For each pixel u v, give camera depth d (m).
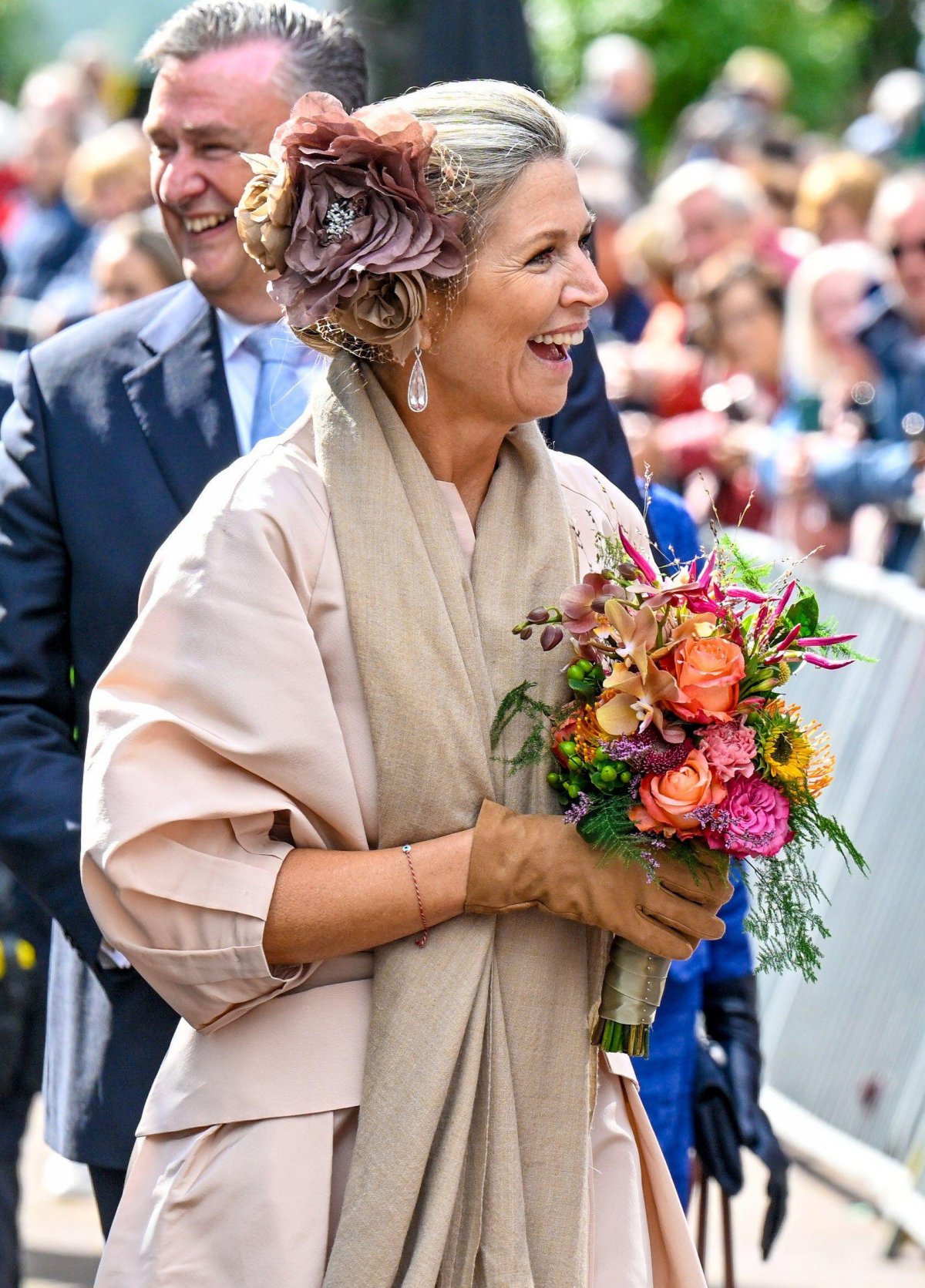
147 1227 4.74
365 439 4.84
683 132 18.28
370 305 4.64
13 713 6.05
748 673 4.62
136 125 15.77
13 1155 7.72
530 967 4.80
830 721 10.71
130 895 4.63
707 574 4.71
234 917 4.62
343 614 4.77
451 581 4.79
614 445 6.54
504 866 4.68
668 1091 6.32
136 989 5.86
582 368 6.49
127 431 6.14
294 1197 4.64
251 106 6.06
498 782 4.80
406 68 8.21
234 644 4.67
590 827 4.62
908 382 11.22
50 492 6.13
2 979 7.47
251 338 6.26
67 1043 6.09
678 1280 5.12
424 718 4.70
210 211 6.11
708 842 4.56
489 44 8.00
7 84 26.91
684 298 13.56
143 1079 5.86
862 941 10.20
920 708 9.98
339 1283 4.54
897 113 17.72
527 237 4.71
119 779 4.65
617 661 4.62
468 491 5.05
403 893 4.66
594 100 19.77
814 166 14.17
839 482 11.03
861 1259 9.36
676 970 6.28
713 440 11.34
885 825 10.14
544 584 4.90
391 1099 4.64
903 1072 9.66
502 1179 4.67
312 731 4.66
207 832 4.68
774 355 12.35
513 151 4.71
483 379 4.82
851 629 10.65
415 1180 4.58
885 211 11.45
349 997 4.81
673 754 4.53
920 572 10.76
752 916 4.83
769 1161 6.48
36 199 17.92
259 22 6.18
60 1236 9.58
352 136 4.54
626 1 25.86
